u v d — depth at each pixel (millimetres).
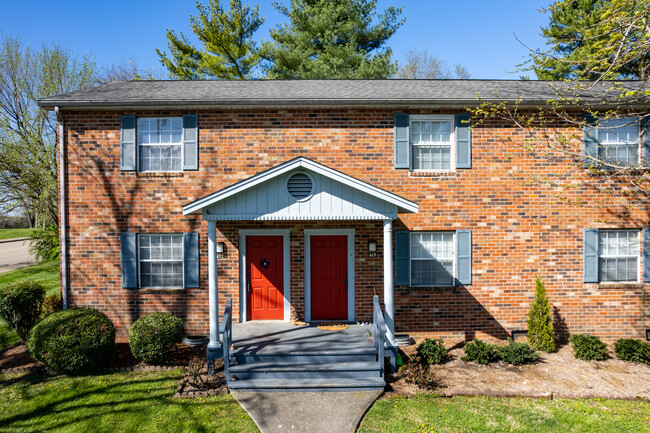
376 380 8156
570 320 10836
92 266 10586
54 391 7953
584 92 11070
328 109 10602
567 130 10773
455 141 10680
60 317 9008
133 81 13148
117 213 10570
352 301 10742
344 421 6953
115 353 9664
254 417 7055
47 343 8422
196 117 10492
